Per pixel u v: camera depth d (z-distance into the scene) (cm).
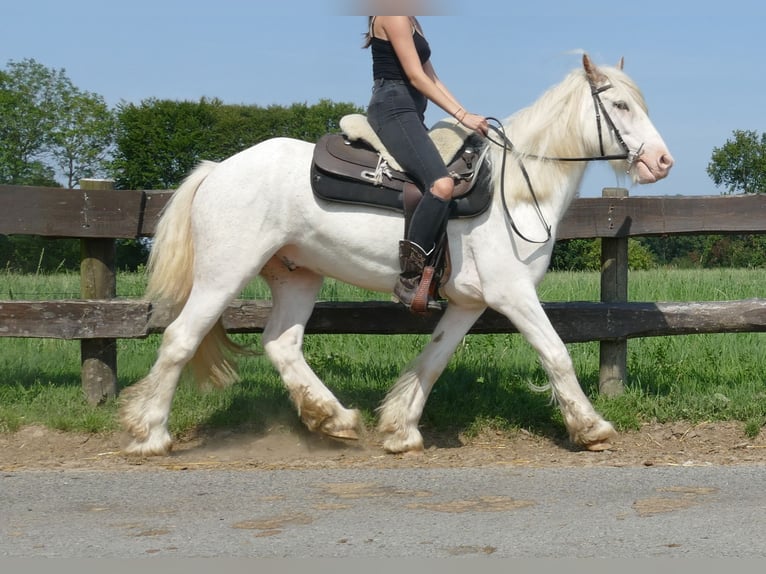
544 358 527
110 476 469
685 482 448
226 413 615
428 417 611
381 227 514
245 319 637
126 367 742
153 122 5375
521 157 522
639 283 1105
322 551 343
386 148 515
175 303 555
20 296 867
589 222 639
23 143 5438
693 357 762
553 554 340
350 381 677
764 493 425
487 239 518
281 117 5584
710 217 636
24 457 539
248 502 414
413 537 360
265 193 514
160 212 625
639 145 525
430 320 637
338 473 476
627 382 674
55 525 379
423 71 507
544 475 466
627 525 374
